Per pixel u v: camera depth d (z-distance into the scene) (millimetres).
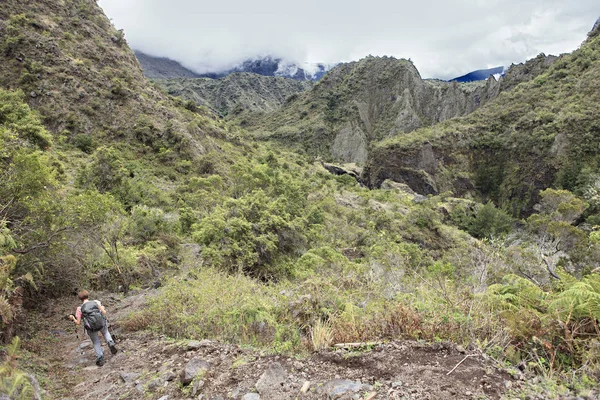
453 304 4281
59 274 9367
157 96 62000
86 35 59875
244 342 4887
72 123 46844
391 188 87938
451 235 46750
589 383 2682
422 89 182750
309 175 80312
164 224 18016
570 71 107438
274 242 15859
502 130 102250
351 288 6641
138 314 6887
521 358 3311
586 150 80500
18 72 47750
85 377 4793
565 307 3398
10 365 3211
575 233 25906
